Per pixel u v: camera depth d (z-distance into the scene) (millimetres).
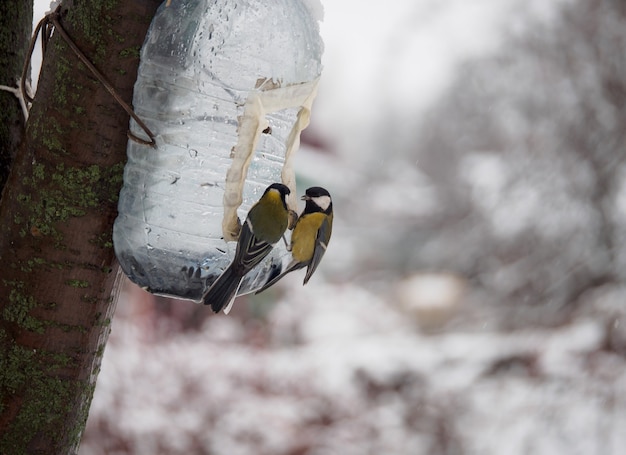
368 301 16531
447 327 15422
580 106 13602
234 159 3352
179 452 9664
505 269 14305
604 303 12312
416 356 12805
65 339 3209
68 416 3266
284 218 3357
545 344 12328
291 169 3850
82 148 3127
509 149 14812
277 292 14727
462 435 10930
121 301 12023
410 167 23859
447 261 17516
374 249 21109
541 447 10625
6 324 3201
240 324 13484
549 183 13805
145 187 3230
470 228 16219
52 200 3150
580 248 13258
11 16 3467
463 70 16656
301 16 3646
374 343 13883
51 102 3141
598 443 10555
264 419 10320
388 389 12000
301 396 11234
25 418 3209
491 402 11500
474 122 17234
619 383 11164
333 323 14289
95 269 3209
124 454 9570
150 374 10602
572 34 13805
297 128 3717
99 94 3115
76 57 3107
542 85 14148
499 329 13719
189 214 3330
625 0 13430
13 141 3471
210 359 11406
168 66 3219
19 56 3525
